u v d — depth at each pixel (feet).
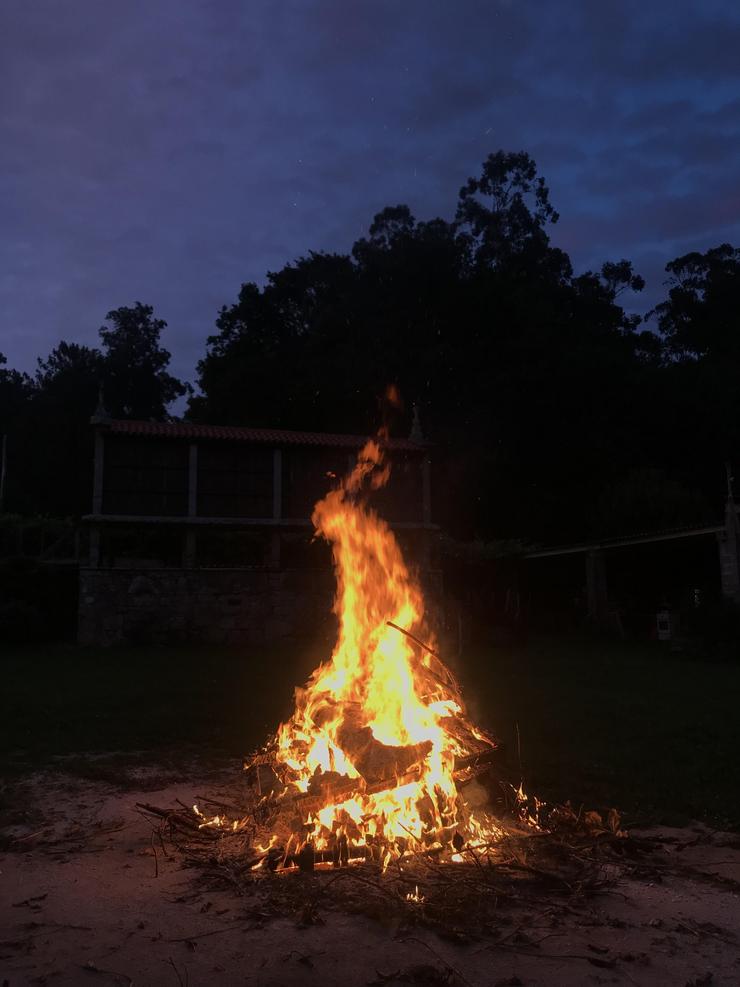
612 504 109.29
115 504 72.02
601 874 16.06
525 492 133.39
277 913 13.64
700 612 66.39
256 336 165.78
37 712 33.58
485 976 11.66
